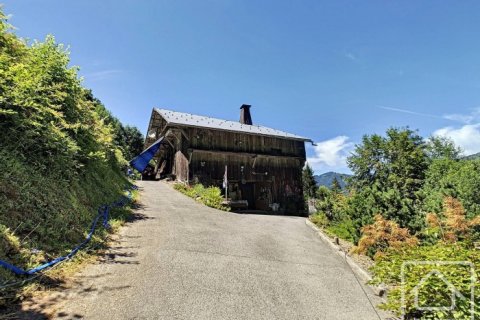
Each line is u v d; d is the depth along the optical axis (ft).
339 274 22.40
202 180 74.18
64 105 27.20
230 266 20.59
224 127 79.77
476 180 34.50
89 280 15.20
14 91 19.72
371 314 15.99
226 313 13.98
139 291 14.84
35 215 18.04
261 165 84.53
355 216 32.63
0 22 21.54
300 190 88.99
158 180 99.45
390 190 30.76
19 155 20.51
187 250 22.71
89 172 33.30
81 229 21.38
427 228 25.17
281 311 15.05
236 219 42.98
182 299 14.69
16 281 12.83
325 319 14.83
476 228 23.68
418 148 110.32
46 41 26.07
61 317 11.44
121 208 33.83
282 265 22.67
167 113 82.84
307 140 90.48
